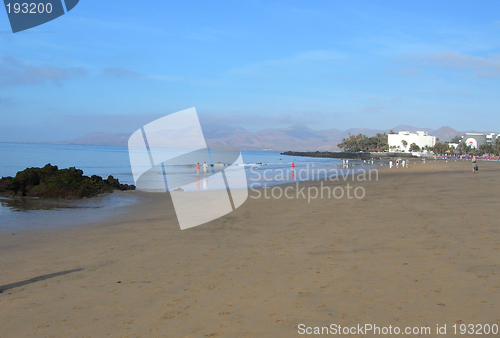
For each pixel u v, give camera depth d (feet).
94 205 47.14
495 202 36.09
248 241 25.05
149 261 20.68
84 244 25.59
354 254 19.94
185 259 20.88
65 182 56.90
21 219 36.50
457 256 18.33
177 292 15.35
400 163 225.76
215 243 24.84
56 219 36.52
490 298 12.98
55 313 13.44
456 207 34.14
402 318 11.75
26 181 56.24
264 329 11.50
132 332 11.68
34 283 17.15
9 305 14.34
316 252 20.93
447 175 96.32
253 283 16.08
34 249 24.26
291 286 15.40
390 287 14.60
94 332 11.77
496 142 642.22
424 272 16.20
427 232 24.21
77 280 17.46
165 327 11.97
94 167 156.46
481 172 109.60
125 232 29.68
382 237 23.66
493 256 18.01
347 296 13.89
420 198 43.06
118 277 17.81
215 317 12.60
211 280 16.80
